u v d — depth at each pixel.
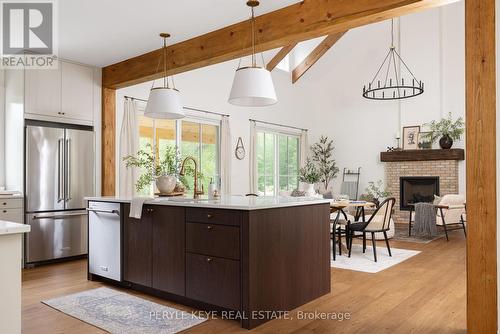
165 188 3.95
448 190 8.30
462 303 3.30
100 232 3.98
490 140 2.42
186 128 7.02
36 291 3.71
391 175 9.05
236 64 8.04
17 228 1.78
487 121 2.43
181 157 6.79
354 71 9.74
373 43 9.46
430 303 3.31
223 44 4.19
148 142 6.38
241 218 2.82
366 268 4.58
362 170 9.59
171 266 3.30
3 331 1.75
